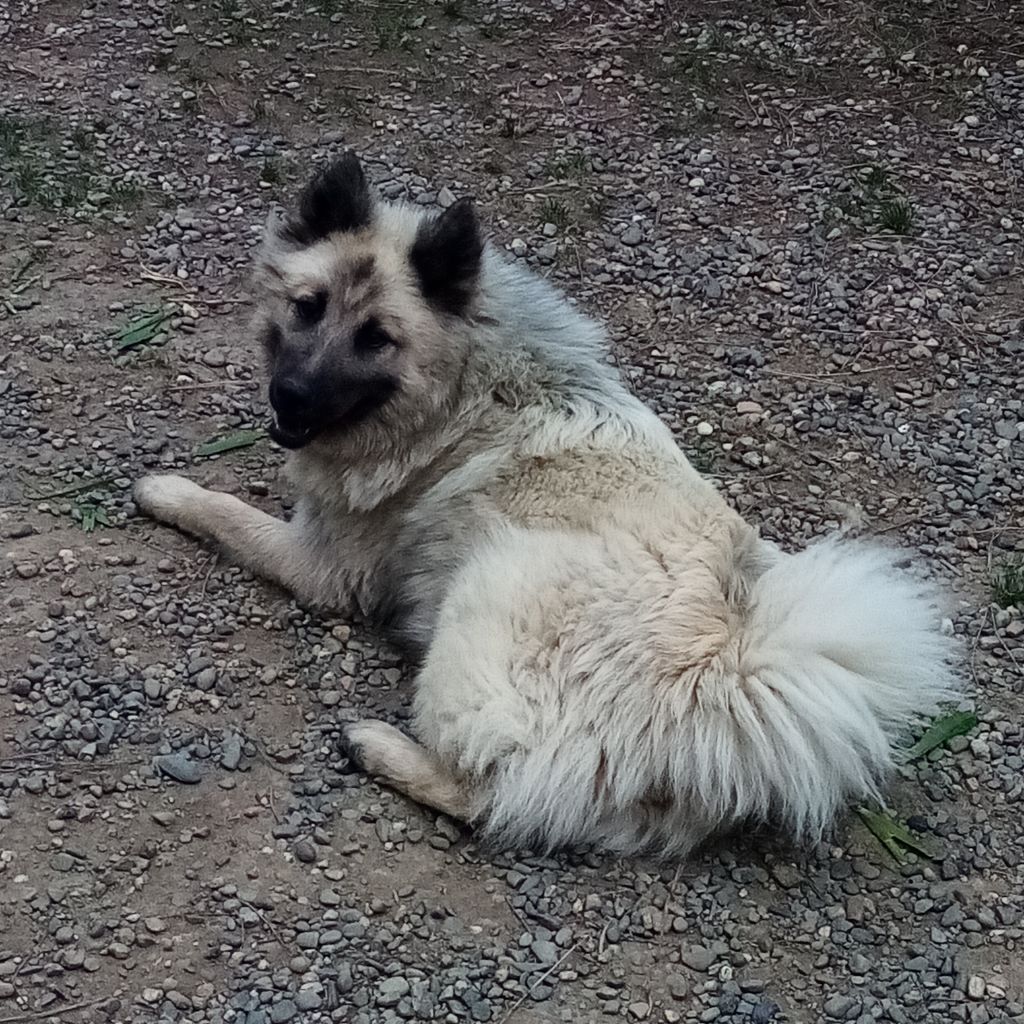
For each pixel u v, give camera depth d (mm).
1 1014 2355
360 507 2750
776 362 3250
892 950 2488
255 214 3428
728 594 2582
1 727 2586
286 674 2709
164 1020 2361
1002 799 2646
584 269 3389
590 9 4102
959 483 3070
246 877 2482
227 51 3844
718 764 2490
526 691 2541
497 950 2449
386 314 2678
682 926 2486
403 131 3676
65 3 3936
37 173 3439
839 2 4148
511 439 2705
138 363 3104
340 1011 2385
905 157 3689
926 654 2551
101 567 2789
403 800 2578
